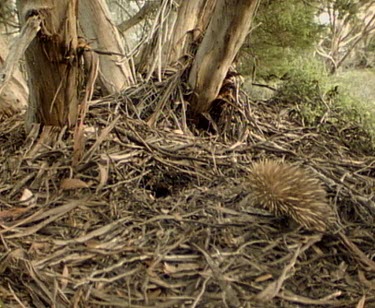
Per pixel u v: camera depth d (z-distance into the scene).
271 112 1.92
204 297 0.88
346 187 1.28
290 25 3.15
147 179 1.36
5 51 1.77
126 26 3.14
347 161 1.55
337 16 4.58
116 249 0.99
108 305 0.86
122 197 1.22
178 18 2.11
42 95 1.42
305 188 1.06
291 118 1.90
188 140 1.59
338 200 1.22
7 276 0.93
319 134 1.76
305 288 0.93
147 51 2.17
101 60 1.92
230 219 1.11
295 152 1.56
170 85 1.77
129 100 1.74
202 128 1.79
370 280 0.96
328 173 1.38
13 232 1.04
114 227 1.07
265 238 1.05
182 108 1.73
